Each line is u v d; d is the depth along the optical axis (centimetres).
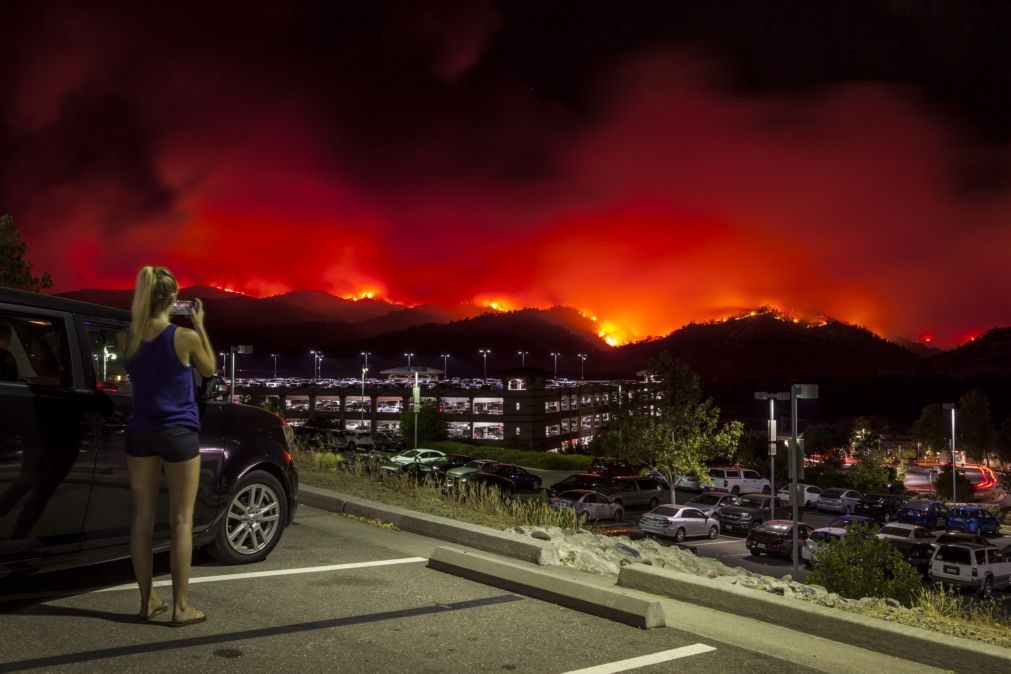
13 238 1772
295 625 512
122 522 557
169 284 480
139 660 432
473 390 10650
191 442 480
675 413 4897
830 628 529
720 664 477
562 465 6506
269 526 687
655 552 969
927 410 12419
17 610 510
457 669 450
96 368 565
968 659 471
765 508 3822
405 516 884
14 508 498
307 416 11144
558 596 588
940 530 4622
